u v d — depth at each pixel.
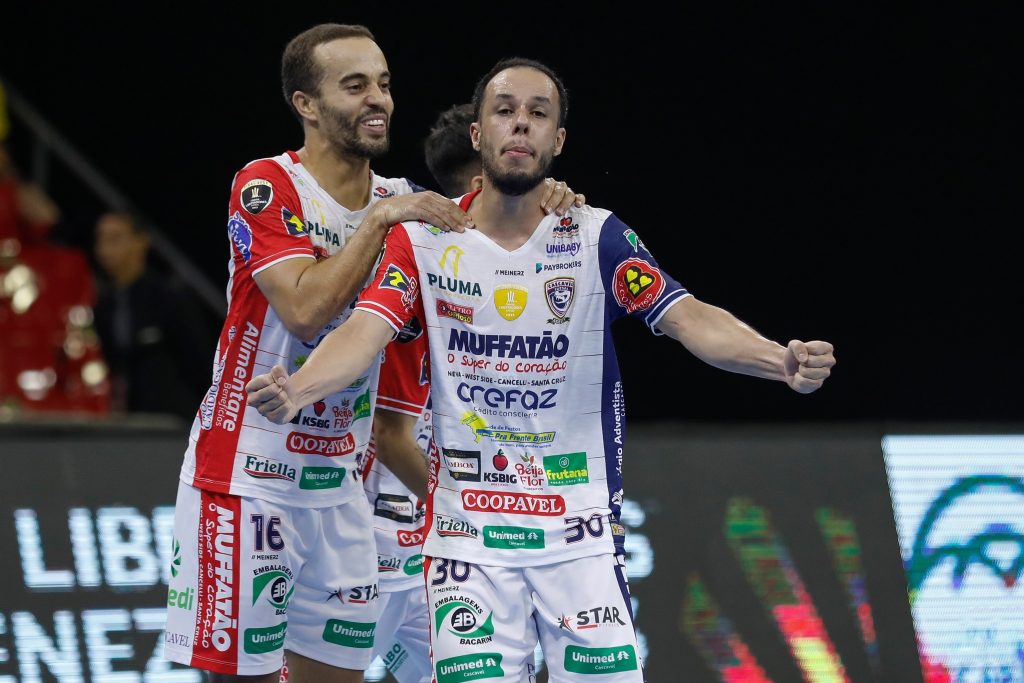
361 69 10.99
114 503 15.34
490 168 9.61
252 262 10.67
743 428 16.45
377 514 12.43
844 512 15.96
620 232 9.95
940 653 15.37
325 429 10.98
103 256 19.86
